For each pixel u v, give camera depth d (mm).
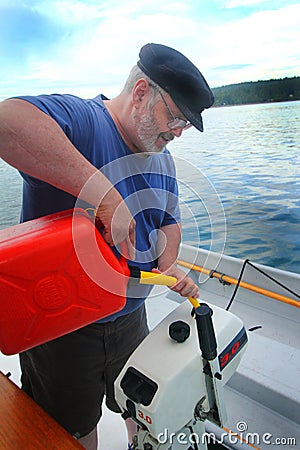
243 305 1524
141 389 605
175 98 679
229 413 1227
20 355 1021
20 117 594
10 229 531
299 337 1349
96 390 1007
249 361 1242
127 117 777
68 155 603
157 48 707
